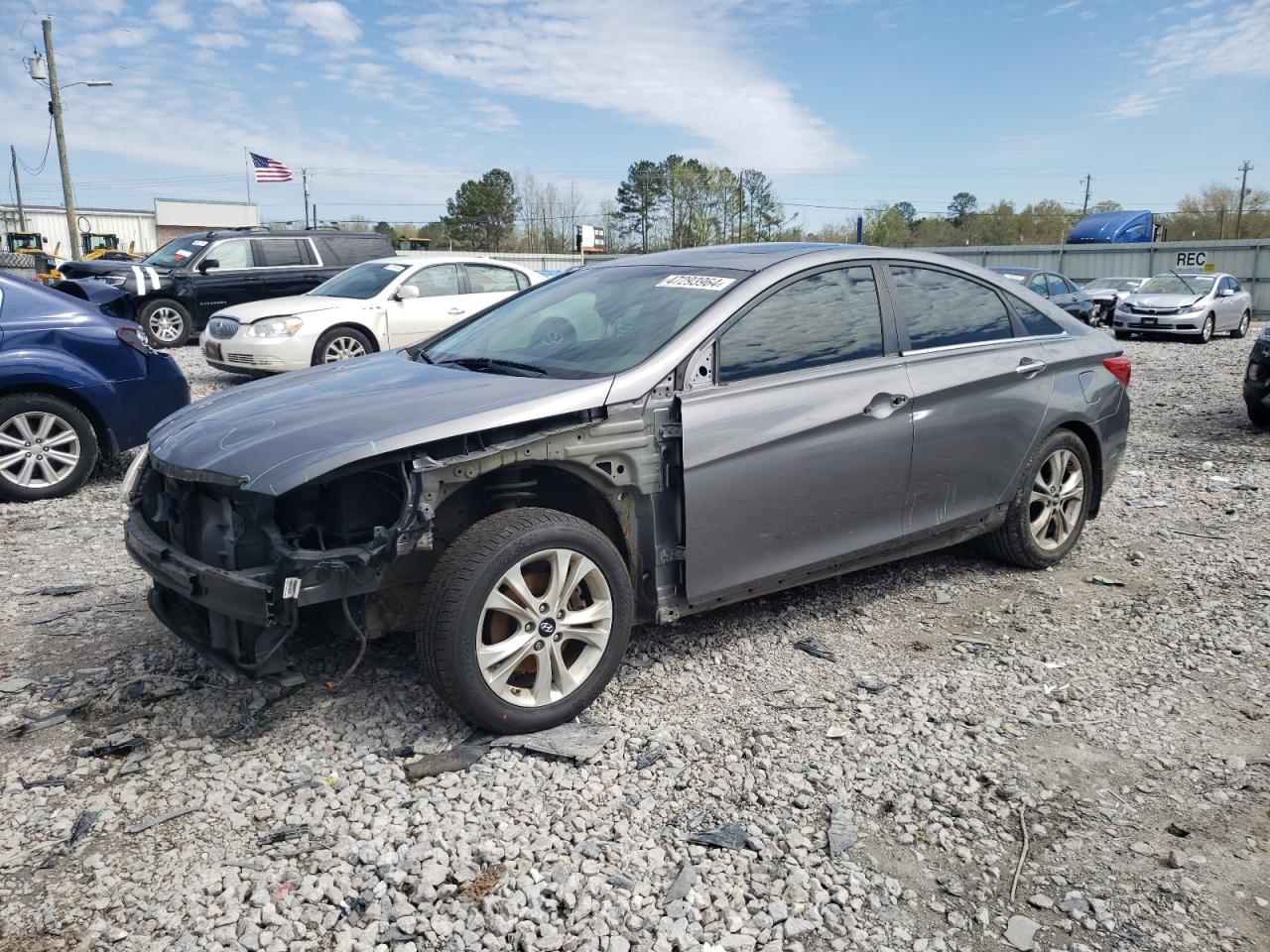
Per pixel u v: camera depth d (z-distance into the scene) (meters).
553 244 65.44
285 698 3.68
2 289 6.61
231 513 3.21
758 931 2.51
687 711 3.65
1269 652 4.19
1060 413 4.96
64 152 35.12
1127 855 2.83
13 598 4.79
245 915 2.53
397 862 2.74
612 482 3.56
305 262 16.50
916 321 4.49
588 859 2.77
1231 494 6.88
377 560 3.12
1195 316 21.75
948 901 2.64
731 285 3.98
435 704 3.64
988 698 3.78
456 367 4.05
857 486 4.16
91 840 2.85
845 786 3.16
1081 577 5.12
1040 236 76.88
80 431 6.86
